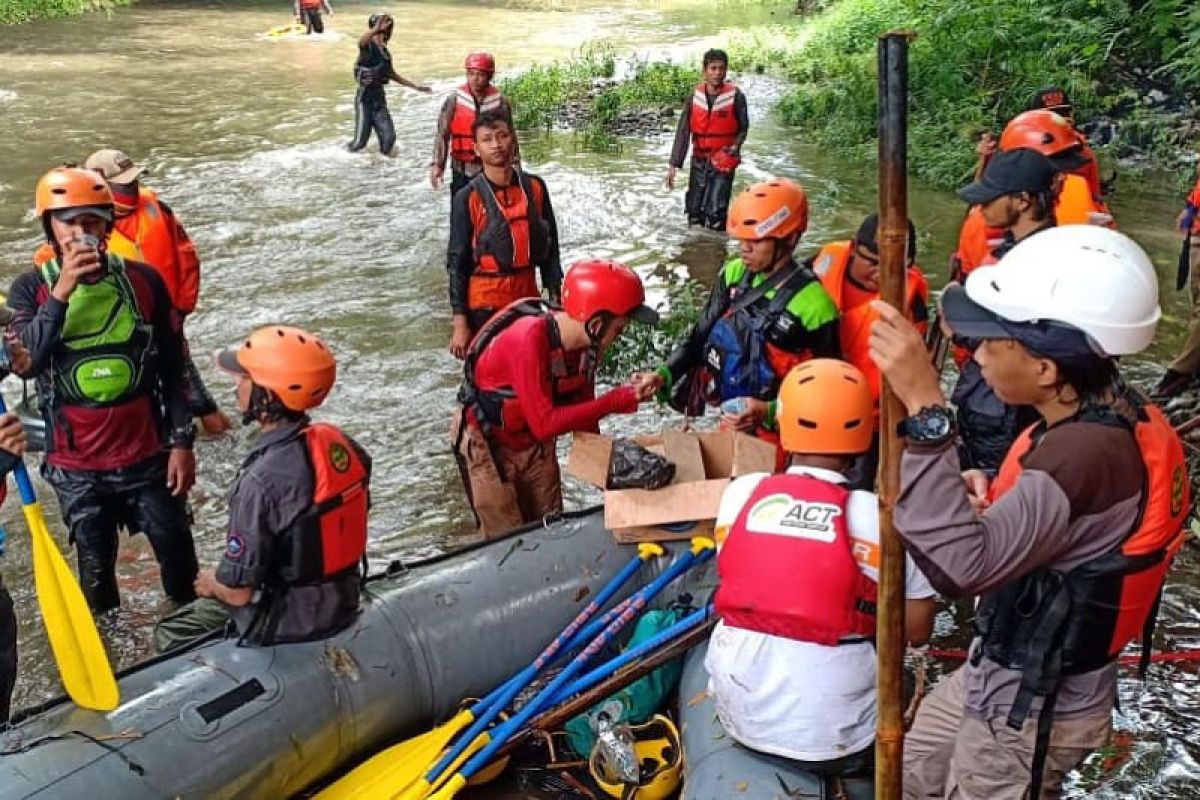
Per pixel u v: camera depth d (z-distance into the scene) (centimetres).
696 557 404
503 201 560
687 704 364
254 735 334
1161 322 770
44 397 423
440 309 805
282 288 840
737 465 402
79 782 304
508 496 445
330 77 1678
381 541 529
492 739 361
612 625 382
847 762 306
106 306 411
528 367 405
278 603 356
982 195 432
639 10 2503
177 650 355
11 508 557
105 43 1964
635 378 434
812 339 407
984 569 231
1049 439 248
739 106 957
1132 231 944
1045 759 269
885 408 232
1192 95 1234
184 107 1455
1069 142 523
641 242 951
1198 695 419
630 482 406
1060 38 1321
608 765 362
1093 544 251
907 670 351
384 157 1230
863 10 1773
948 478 226
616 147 1277
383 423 639
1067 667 263
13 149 1223
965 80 1334
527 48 1958
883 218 221
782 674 298
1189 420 603
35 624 468
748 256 409
